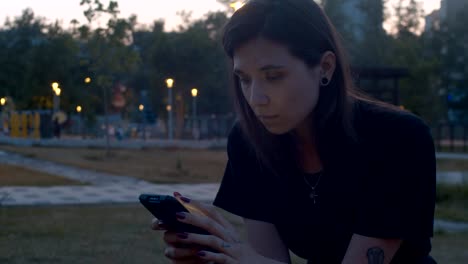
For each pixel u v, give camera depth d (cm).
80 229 870
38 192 1423
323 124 183
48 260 651
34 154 2598
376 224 181
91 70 2784
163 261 655
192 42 4672
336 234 196
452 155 3155
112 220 975
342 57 181
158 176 1834
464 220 1137
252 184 209
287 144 196
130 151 2884
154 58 4744
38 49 4922
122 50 2692
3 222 923
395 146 181
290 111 171
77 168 2078
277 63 167
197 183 1711
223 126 4241
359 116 187
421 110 3994
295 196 200
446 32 4106
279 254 209
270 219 208
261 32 167
